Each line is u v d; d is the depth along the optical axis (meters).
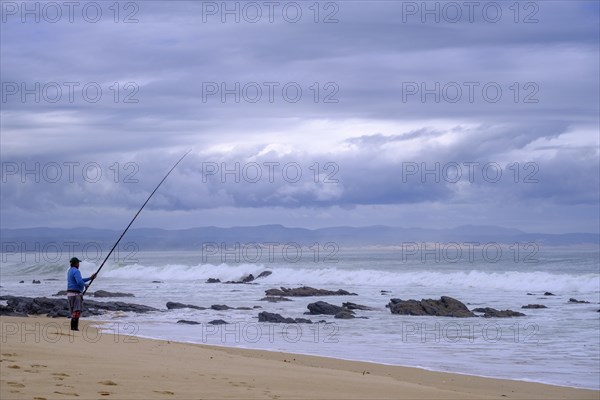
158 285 55.06
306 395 9.70
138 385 9.09
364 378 12.85
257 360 14.52
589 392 14.03
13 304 30.69
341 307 32.03
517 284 47.09
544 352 19.80
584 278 45.22
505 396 13.34
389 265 77.44
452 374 15.88
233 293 45.78
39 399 7.51
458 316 29.73
